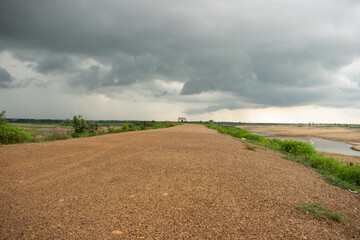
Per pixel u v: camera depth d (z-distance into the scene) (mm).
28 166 5695
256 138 17844
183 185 4496
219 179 4988
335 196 4480
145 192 4051
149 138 13336
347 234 2932
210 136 17078
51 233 2615
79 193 3926
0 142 9750
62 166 5793
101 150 8336
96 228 2764
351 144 31672
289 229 2951
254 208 3545
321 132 60656
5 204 3393
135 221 2973
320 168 7762
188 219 3080
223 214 3279
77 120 17156
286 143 12414
